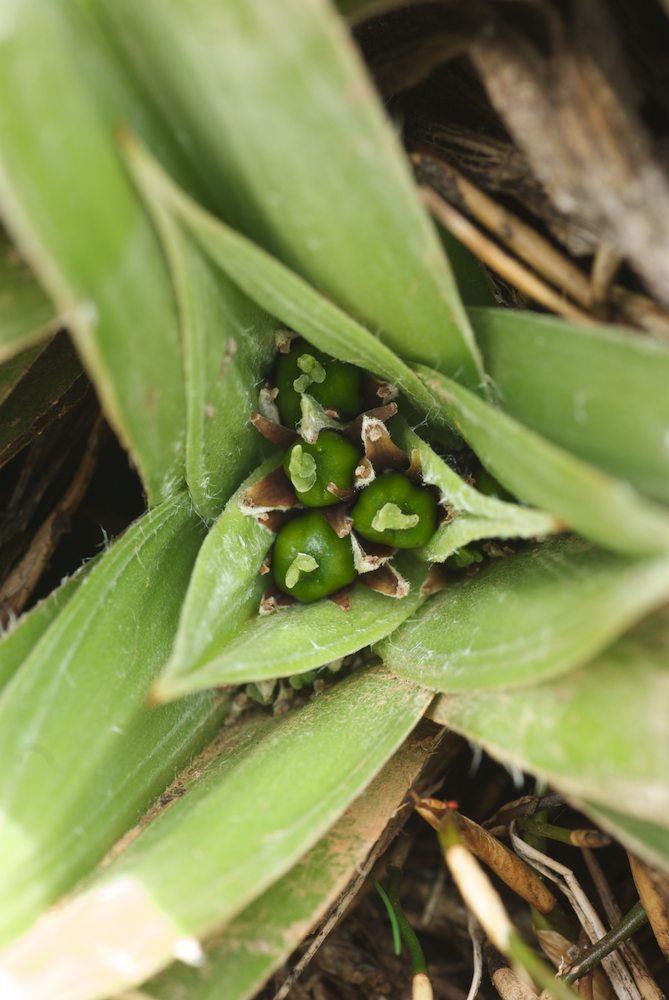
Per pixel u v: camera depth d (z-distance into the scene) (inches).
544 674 5.0
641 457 5.0
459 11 5.1
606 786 4.9
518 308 5.6
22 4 4.7
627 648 5.0
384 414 5.5
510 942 5.2
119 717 5.4
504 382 5.3
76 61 4.8
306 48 4.7
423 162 5.4
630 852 5.6
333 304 5.2
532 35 5.1
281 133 4.9
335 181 5.0
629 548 4.9
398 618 5.5
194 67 4.8
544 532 5.1
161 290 5.0
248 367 5.4
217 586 5.4
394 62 5.3
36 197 4.7
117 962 4.9
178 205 4.8
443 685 5.3
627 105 5.0
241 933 5.2
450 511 5.4
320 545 5.5
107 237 4.8
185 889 5.0
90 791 5.3
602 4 5.0
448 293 5.1
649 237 5.0
